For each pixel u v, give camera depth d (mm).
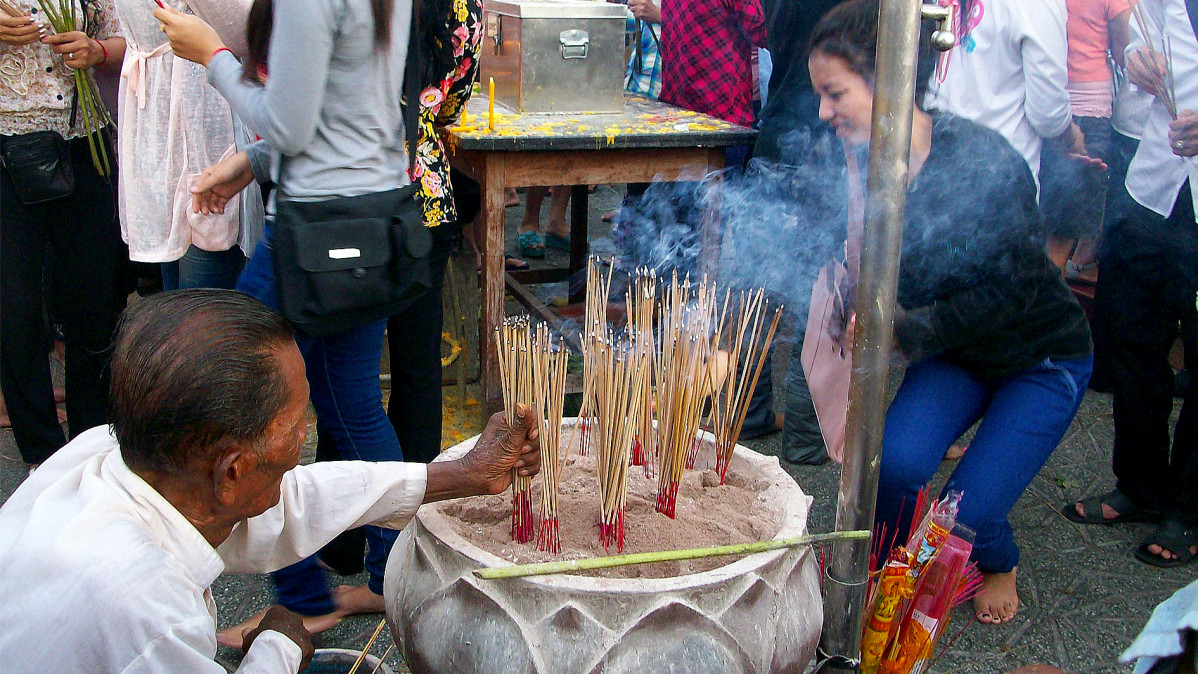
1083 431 3010
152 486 1050
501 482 1326
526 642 1152
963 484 1862
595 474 1543
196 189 1983
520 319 1331
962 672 1948
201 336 989
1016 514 2551
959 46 2498
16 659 956
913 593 1467
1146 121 2359
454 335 3254
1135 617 2137
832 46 1675
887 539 1898
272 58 1584
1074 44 2645
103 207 2480
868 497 1354
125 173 2457
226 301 1036
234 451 1003
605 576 1271
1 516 1104
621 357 1273
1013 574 2111
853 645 1422
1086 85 2660
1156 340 2318
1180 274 2229
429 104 1987
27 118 2295
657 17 3490
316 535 1292
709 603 1165
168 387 968
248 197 2543
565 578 1170
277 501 1135
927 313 1827
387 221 1719
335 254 1675
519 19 2797
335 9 1563
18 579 979
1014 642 2043
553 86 2885
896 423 1881
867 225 1257
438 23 1885
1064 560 2348
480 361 3154
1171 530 2348
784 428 2811
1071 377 1848
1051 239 3016
